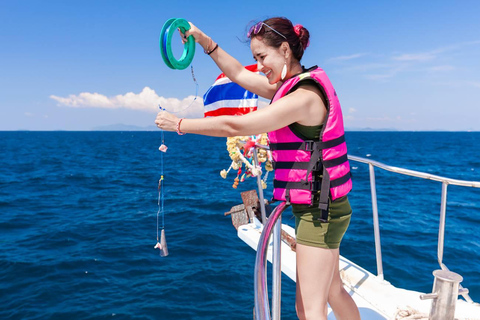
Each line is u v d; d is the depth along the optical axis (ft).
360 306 8.69
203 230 35.37
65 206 48.73
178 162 121.29
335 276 6.11
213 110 11.07
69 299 21.67
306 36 5.24
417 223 34.19
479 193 54.08
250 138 12.42
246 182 68.08
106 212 44.65
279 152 5.32
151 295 22.11
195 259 27.81
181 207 46.78
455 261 23.49
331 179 5.07
